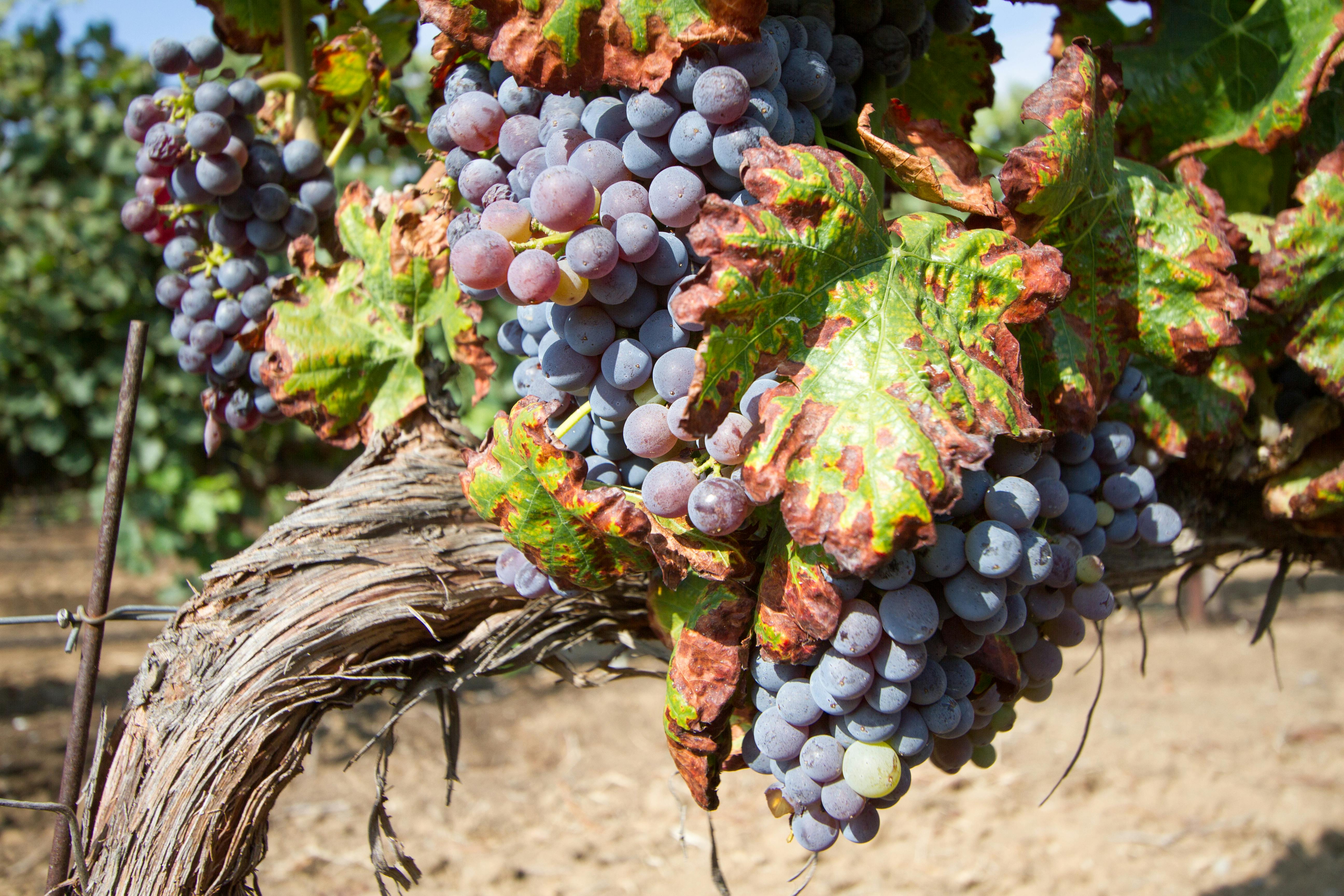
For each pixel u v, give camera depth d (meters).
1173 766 2.11
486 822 1.87
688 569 0.56
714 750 0.58
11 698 2.30
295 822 1.84
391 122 0.71
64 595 3.34
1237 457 0.68
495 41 0.55
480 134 0.59
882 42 0.60
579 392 0.57
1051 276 0.55
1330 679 2.61
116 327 2.36
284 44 0.73
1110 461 0.62
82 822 0.64
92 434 2.45
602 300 0.55
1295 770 2.07
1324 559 0.73
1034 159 0.56
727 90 0.53
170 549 2.43
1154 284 0.61
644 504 0.56
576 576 0.58
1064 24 0.72
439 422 0.69
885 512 0.52
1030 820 1.90
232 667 0.63
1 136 2.43
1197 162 0.64
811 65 0.57
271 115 0.73
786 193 0.53
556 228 0.54
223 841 0.63
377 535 0.66
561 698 2.54
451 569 0.65
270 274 0.71
